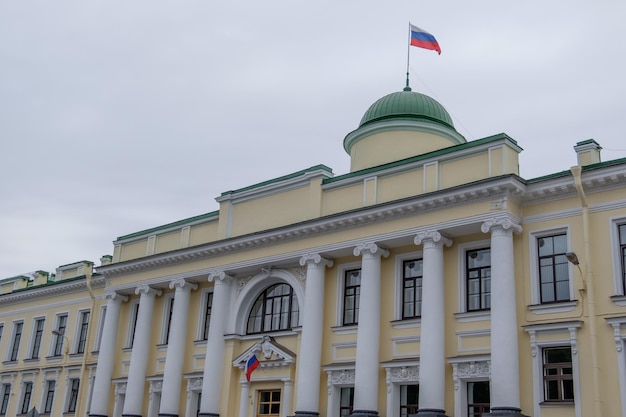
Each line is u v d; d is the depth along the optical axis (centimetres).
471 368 2156
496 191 2169
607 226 2047
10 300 4244
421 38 2964
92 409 3247
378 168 2511
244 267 2841
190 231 3175
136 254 3403
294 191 2786
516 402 2005
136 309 3378
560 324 2016
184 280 3064
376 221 2445
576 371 1970
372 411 2295
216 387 2798
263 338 2731
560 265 2122
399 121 2875
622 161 2020
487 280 2255
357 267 2581
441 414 2133
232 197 3016
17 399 3909
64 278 4034
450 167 2341
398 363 2306
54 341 3872
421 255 2417
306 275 2653
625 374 1906
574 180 2092
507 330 2059
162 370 3105
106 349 3316
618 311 1964
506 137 2230
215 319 2873
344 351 2503
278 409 2664
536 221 2180
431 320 2217
